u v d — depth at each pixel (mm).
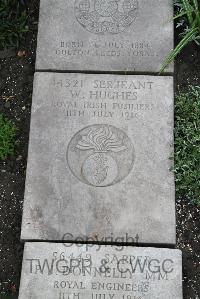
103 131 1495
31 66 1707
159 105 1517
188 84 1656
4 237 1532
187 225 1521
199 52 1687
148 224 1405
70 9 1642
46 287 1341
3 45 1722
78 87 1542
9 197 1572
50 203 1428
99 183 1446
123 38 1604
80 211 1421
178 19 1685
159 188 1437
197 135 1527
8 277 1491
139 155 1470
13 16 1742
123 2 1650
